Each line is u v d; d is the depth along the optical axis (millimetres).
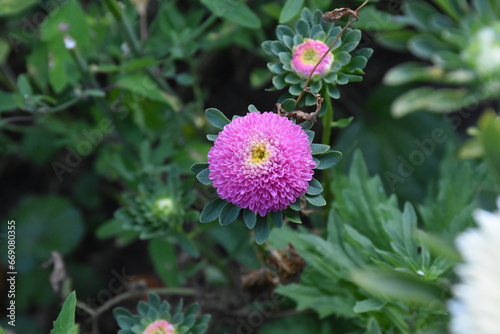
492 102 1092
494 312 694
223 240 954
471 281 701
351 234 811
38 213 1078
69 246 1062
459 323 700
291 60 768
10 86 1029
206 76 1122
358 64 764
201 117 1007
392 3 1009
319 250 845
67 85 997
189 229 991
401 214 827
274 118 733
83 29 930
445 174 942
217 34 972
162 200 882
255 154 726
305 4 927
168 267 920
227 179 727
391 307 801
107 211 1143
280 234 864
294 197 727
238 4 862
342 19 886
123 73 962
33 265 1045
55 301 1034
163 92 946
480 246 703
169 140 988
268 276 901
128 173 948
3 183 1186
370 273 773
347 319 904
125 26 932
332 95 767
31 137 1100
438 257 784
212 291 968
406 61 1134
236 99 1143
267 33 1014
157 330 814
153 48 970
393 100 1048
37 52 995
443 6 969
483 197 784
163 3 1015
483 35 943
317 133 991
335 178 877
